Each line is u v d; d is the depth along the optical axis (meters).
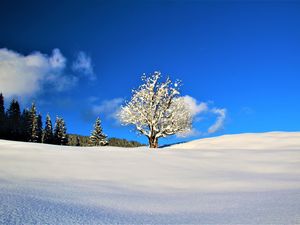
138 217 5.26
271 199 7.22
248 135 38.12
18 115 93.50
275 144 30.27
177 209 6.36
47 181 10.40
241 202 7.09
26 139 87.75
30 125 88.69
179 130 38.94
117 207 6.27
